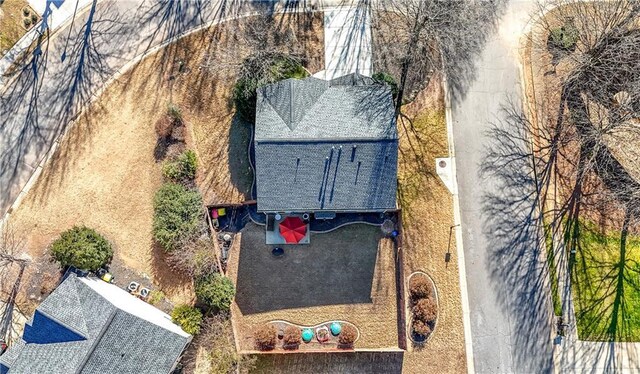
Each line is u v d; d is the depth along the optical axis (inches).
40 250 1625.2
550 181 1702.8
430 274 1653.5
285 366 1611.7
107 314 1406.3
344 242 1653.5
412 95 1717.5
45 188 1652.3
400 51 1715.1
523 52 1745.8
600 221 1690.5
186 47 1716.3
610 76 1617.9
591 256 1678.2
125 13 1727.4
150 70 1705.2
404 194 1675.7
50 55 1706.4
